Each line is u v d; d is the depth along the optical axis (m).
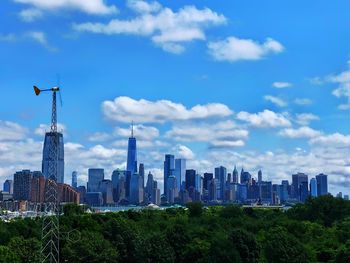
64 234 181.88
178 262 178.38
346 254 155.75
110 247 176.88
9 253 147.88
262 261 173.12
